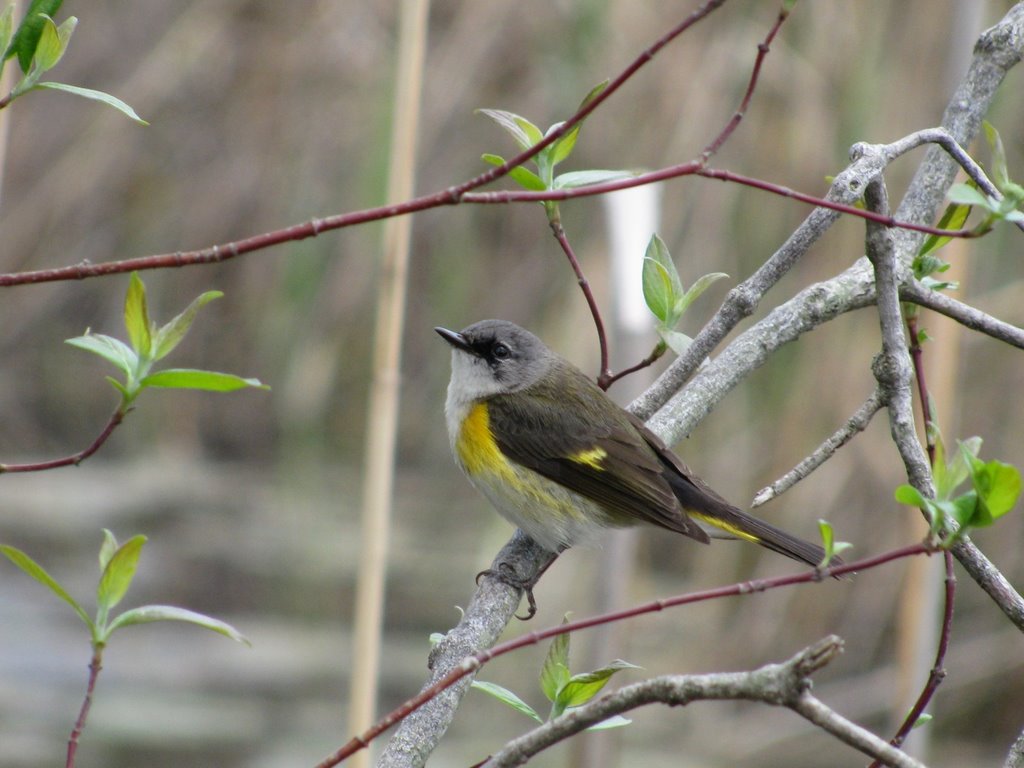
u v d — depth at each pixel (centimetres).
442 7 1650
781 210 1377
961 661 1379
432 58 1633
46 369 1975
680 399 600
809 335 1362
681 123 1397
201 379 388
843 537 1352
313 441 1836
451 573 1673
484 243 1692
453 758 1282
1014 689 1384
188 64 1786
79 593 1608
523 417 769
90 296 1953
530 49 1608
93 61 1864
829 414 1341
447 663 511
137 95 1794
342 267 1766
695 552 1555
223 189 1816
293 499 1850
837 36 1360
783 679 337
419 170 1661
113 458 2000
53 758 1215
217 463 1988
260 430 1991
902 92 1332
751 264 1377
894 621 1345
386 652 1502
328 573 1670
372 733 379
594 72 1438
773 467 1354
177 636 1581
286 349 1795
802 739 1349
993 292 1357
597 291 1409
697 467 1377
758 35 1391
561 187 534
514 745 363
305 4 1748
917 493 382
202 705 1384
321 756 1270
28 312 1939
